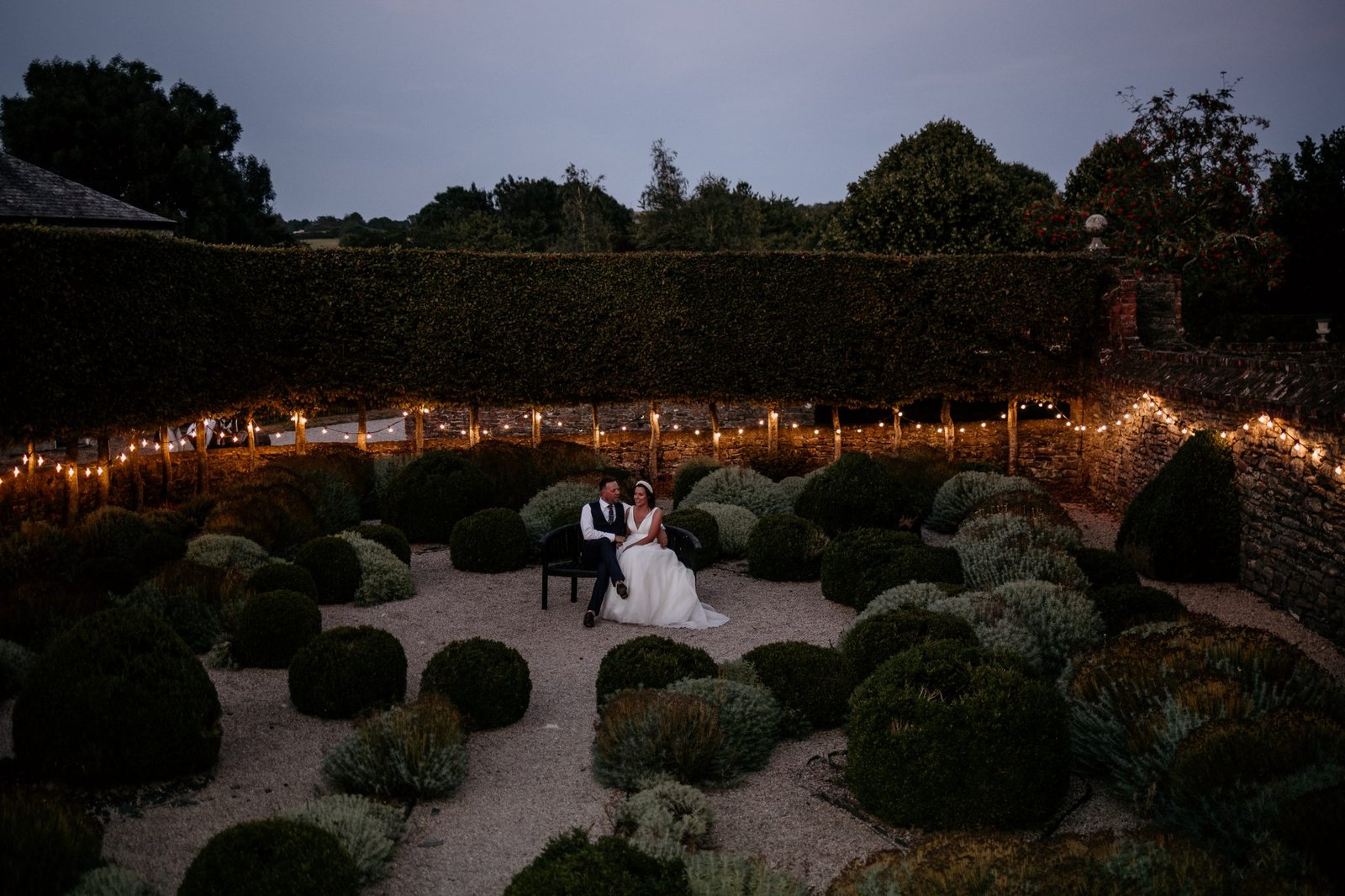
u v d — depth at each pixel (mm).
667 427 22000
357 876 4246
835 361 16188
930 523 13055
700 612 8977
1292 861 3947
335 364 15422
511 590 10188
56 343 10273
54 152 32000
